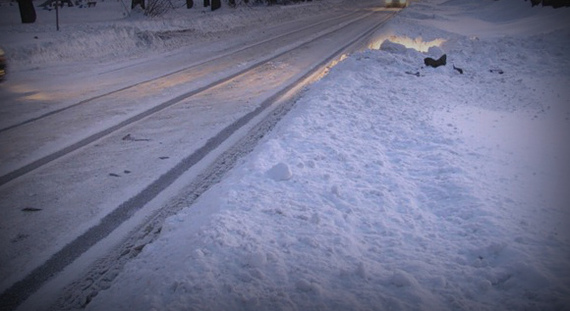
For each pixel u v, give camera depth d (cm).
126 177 526
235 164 549
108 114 808
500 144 602
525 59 1187
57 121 766
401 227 376
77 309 302
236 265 312
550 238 345
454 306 270
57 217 430
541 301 268
